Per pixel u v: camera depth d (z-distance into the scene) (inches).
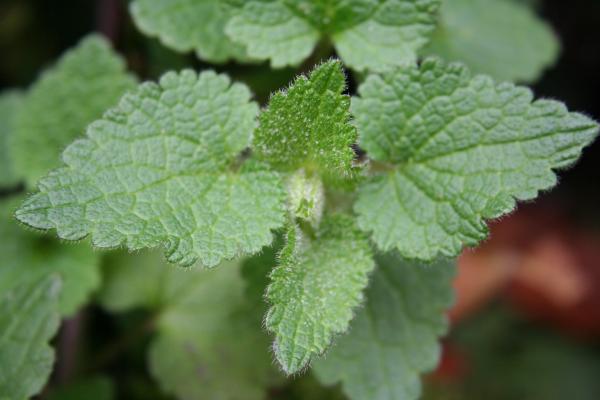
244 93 8.3
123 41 10.6
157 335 9.9
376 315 8.8
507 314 13.0
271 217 8.0
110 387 9.9
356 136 8.0
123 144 8.0
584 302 12.7
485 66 10.2
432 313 8.9
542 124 8.1
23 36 12.6
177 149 8.1
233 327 9.7
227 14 8.9
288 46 8.8
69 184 7.7
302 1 8.8
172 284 10.0
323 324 7.8
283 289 7.7
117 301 10.0
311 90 8.0
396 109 8.4
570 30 12.9
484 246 12.9
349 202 8.6
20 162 9.9
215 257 7.8
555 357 12.7
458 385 12.1
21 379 8.6
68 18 12.5
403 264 8.9
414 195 8.3
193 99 8.2
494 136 8.2
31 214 7.6
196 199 8.0
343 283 8.1
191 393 9.7
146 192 7.9
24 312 8.8
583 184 13.7
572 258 13.1
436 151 8.3
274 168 8.3
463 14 10.4
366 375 8.8
